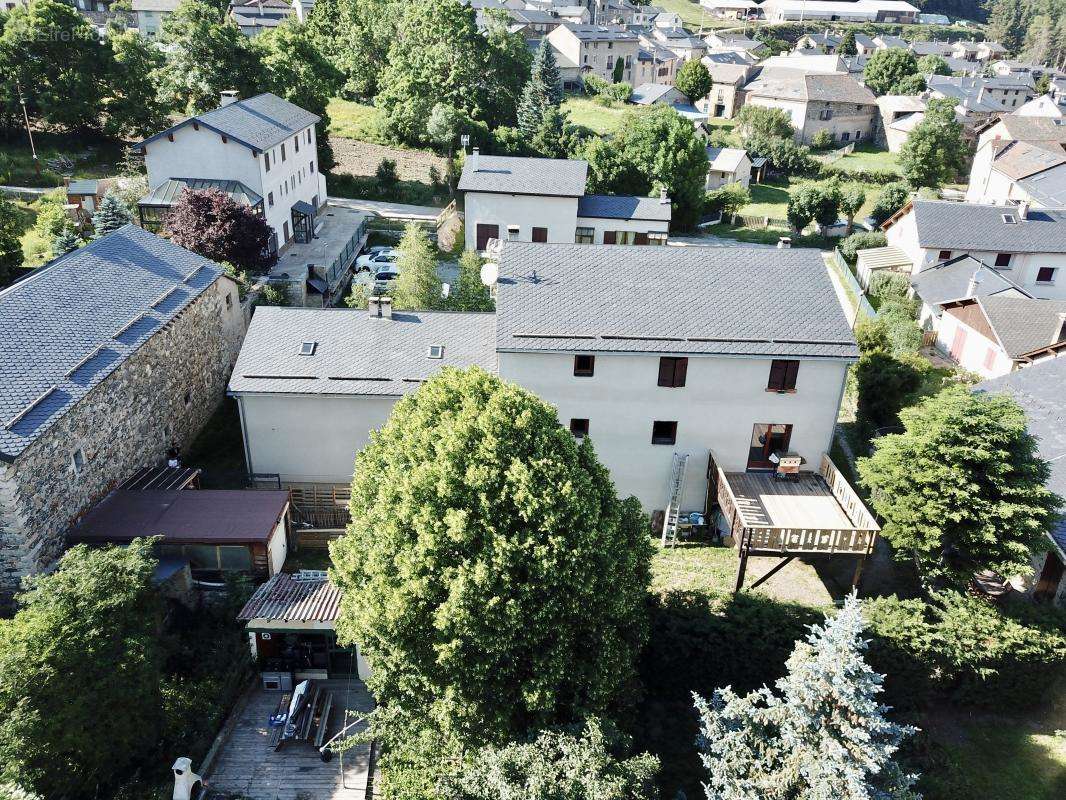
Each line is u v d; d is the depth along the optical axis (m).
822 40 180.38
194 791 21.09
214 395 40.41
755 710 18.28
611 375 31.33
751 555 28.89
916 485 26.11
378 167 79.06
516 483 20.22
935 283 59.66
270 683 25.12
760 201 92.94
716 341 30.77
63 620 19.84
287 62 74.69
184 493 29.64
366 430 33.69
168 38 70.19
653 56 145.62
